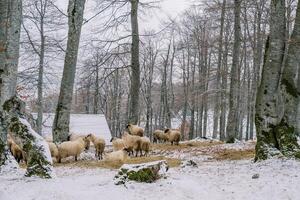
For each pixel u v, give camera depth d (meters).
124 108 61.47
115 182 8.48
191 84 46.44
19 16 10.60
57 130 15.63
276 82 11.80
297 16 12.09
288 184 8.55
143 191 7.97
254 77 31.53
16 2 10.52
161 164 9.01
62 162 14.45
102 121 34.09
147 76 51.94
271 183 8.68
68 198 7.45
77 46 15.70
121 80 50.88
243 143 19.30
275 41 11.84
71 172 11.44
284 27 11.96
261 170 10.16
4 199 7.60
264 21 26.83
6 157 10.64
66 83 15.62
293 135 11.60
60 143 14.90
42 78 28.70
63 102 15.64
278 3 11.86
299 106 11.85
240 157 13.84
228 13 28.56
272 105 11.77
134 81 20.53
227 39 31.98
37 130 27.67
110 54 19.02
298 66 12.14
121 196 7.63
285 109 11.84
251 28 33.28
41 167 9.27
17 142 9.63
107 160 13.59
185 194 7.91
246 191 8.22
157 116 61.31
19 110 9.87
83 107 63.16
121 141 16.05
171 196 7.70
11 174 10.03
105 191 7.88
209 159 13.96
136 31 20.27
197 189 8.17
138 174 8.50
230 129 20.62
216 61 40.56
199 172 10.23
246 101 44.94
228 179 9.23
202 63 39.41
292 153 11.20
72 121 33.31
